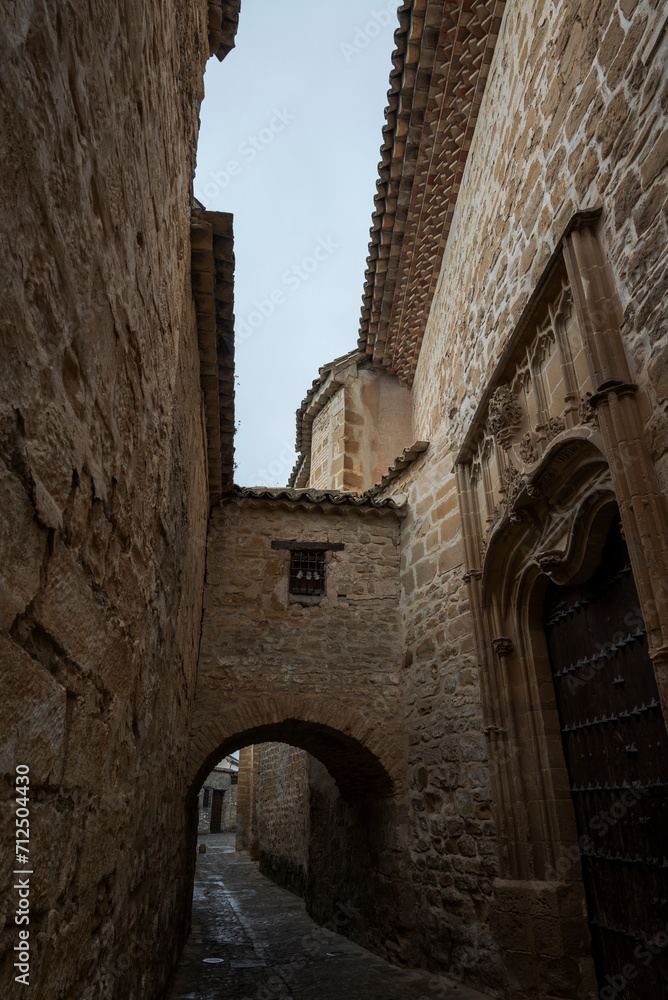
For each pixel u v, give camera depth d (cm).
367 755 770
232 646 792
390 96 748
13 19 116
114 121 196
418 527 825
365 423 1254
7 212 117
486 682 607
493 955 552
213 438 711
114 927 249
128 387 234
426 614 766
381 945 721
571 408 456
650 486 348
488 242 659
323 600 837
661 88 343
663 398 339
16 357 124
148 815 348
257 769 1919
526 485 511
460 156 759
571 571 491
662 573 331
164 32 290
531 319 511
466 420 718
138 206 240
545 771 547
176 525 424
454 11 650
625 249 378
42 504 140
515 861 546
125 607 246
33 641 144
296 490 898
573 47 458
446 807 661
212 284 489
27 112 124
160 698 386
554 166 489
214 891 1262
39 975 147
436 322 921
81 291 167
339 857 904
